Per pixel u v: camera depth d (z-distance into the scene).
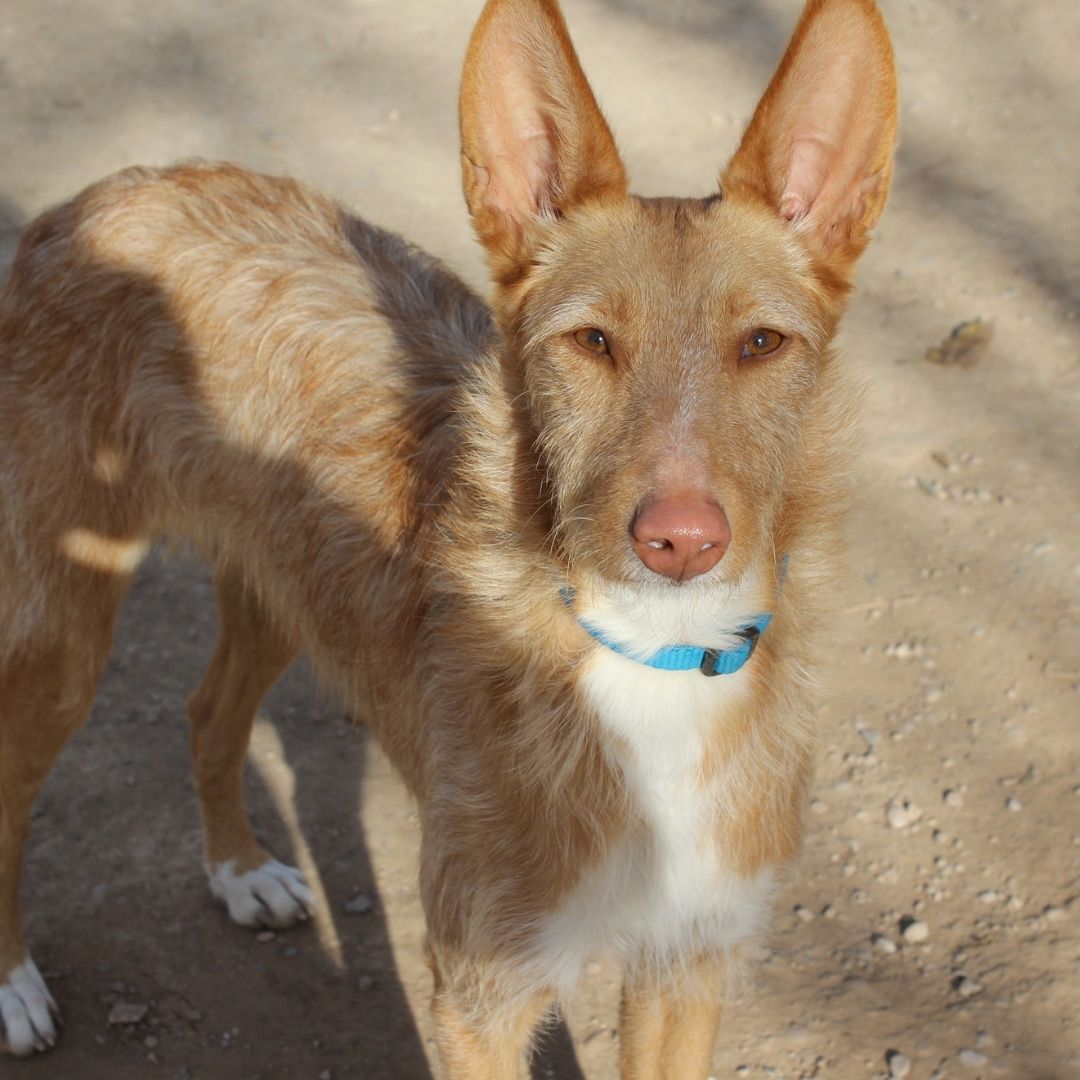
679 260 1.00
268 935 1.28
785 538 1.04
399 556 1.11
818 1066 1.18
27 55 2.35
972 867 1.29
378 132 2.20
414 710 1.10
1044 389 1.73
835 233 1.03
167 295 1.20
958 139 2.26
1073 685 1.41
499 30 1.01
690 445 0.96
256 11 2.51
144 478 1.21
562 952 1.06
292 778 1.39
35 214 1.97
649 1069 1.13
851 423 1.05
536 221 1.04
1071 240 2.01
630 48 2.46
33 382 1.21
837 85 1.01
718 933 1.08
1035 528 1.55
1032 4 2.62
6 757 1.22
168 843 1.34
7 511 1.21
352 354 1.17
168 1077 1.19
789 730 1.06
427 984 1.25
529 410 1.02
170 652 1.48
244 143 2.16
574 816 1.04
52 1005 1.21
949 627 1.46
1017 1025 1.20
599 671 1.03
